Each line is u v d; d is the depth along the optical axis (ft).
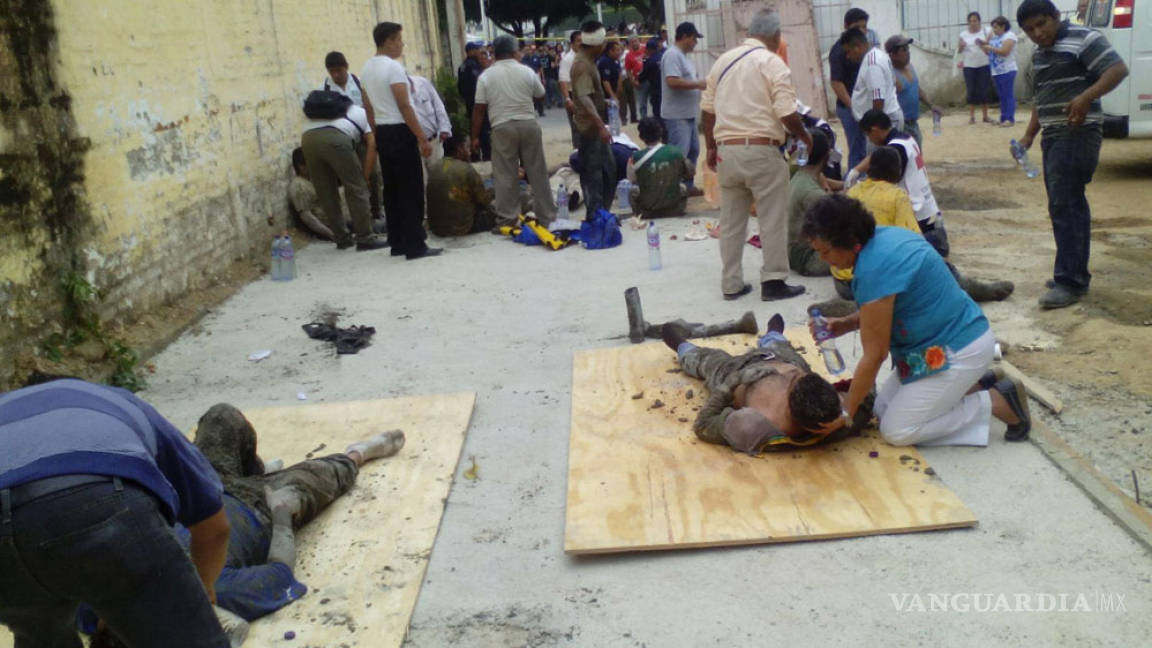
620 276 27.89
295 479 14.38
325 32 42.37
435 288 28.12
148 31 26.71
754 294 24.85
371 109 31.07
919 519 13.19
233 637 11.13
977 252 28.04
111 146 24.27
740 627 11.48
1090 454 15.33
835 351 18.33
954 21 65.98
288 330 24.98
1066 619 11.11
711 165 25.36
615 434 16.72
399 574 13.01
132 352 21.95
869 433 16.06
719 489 14.46
